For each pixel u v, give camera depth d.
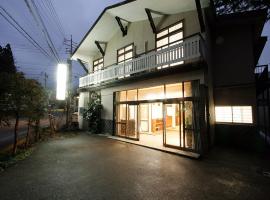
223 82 10.20
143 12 11.41
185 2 9.23
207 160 7.19
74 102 26.61
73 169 6.16
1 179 5.29
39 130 11.87
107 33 14.73
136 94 11.32
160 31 11.22
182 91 8.66
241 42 10.02
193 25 9.51
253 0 7.99
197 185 4.96
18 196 4.29
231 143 9.55
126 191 4.59
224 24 10.23
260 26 10.02
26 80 7.95
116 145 10.05
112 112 13.12
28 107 8.03
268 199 4.25
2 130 16.52
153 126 13.52
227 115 9.84
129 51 13.21
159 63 9.25
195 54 7.73
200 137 7.80
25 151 8.47
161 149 8.66
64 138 12.35
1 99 7.12
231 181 5.23
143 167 6.38
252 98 9.24
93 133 14.25
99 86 14.20
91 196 4.32
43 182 5.09
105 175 5.63
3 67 24.41
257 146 8.76
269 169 6.20
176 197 4.30
